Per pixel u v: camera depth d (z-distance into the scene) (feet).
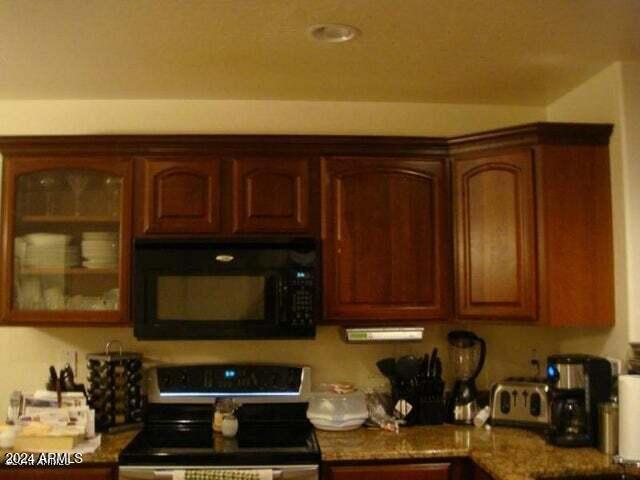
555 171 7.96
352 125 9.59
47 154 8.42
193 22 6.64
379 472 7.32
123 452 7.27
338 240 8.44
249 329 8.05
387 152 8.56
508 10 6.39
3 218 8.32
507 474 6.40
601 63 7.97
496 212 8.23
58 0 6.09
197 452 7.29
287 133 9.52
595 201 8.01
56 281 8.48
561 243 7.91
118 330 9.21
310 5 6.25
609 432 7.11
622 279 7.77
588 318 7.88
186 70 8.14
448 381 9.39
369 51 7.52
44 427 7.45
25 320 8.25
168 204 8.37
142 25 6.72
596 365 7.43
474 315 8.34
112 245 8.46
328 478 7.29
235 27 6.79
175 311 8.07
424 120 9.64
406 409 8.63
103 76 8.38
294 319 8.05
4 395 9.10
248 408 8.77
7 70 8.09
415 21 6.66
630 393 6.72
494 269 8.21
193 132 9.45
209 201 8.40
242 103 9.52
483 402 9.01
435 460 7.40
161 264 8.04
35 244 8.44
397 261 8.48
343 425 8.29
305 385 8.87
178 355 9.24
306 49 7.43
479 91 9.11
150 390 8.74
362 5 6.26
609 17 6.57
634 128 7.80
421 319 8.46
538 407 8.32
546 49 7.47
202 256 8.06
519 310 8.00
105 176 8.50
